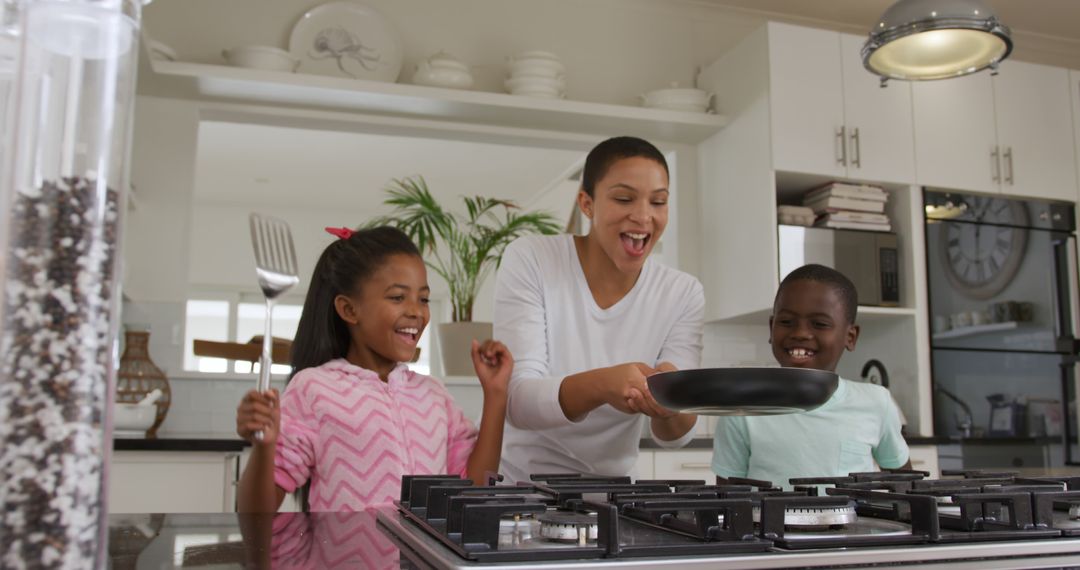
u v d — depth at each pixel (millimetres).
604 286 1598
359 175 7004
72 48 518
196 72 2867
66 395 494
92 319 506
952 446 3281
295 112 3211
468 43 3518
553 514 830
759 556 662
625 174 1430
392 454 1354
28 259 496
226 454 2344
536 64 3295
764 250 3230
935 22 2143
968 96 3562
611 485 990
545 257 1604
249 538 861
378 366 1480
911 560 692
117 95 530
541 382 1371
